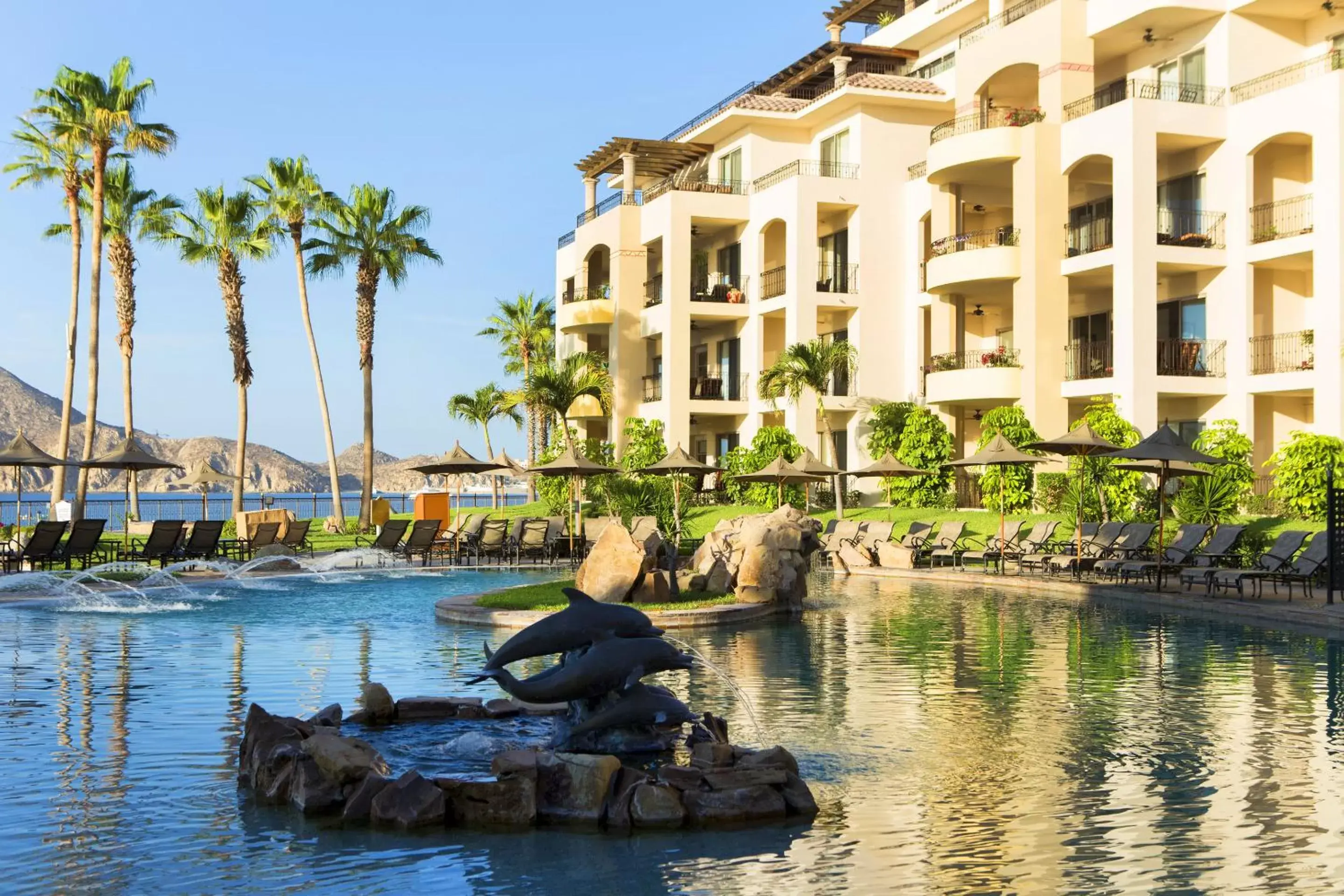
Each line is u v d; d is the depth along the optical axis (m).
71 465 27.72
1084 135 33.47
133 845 6.55
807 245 41.38
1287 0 31.67
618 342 47.62
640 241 47.91
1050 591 22.55
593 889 5.88
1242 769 8.17
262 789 7.54
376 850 6.50
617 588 18.08
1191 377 31.73
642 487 38.66
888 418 39.09
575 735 8.64
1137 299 31.52
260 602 19.81
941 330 38.38
